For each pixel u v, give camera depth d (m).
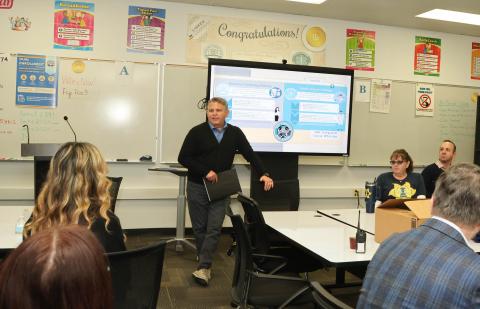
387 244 1.44
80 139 4.79
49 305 0.55
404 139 5.79
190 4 5.05
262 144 5.04
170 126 5.03
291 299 2.13
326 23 5.48
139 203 5.06
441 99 5.92
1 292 0.55
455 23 5.50
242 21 5.21
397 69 5.76
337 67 5.54
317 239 2.47
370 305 1.37
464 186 1.33
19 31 4.64
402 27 5.75
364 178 5.72
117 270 1.49
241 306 2.25
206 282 3.55
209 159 3.56
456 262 1.24
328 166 5.60
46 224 1.66
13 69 4.61
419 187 3.73
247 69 4.95
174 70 5.02
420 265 1.29
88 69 4.79
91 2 4.79
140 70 4.93
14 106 4.62
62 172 1.72
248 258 2.19
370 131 5.66
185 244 4.65
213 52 5.14
